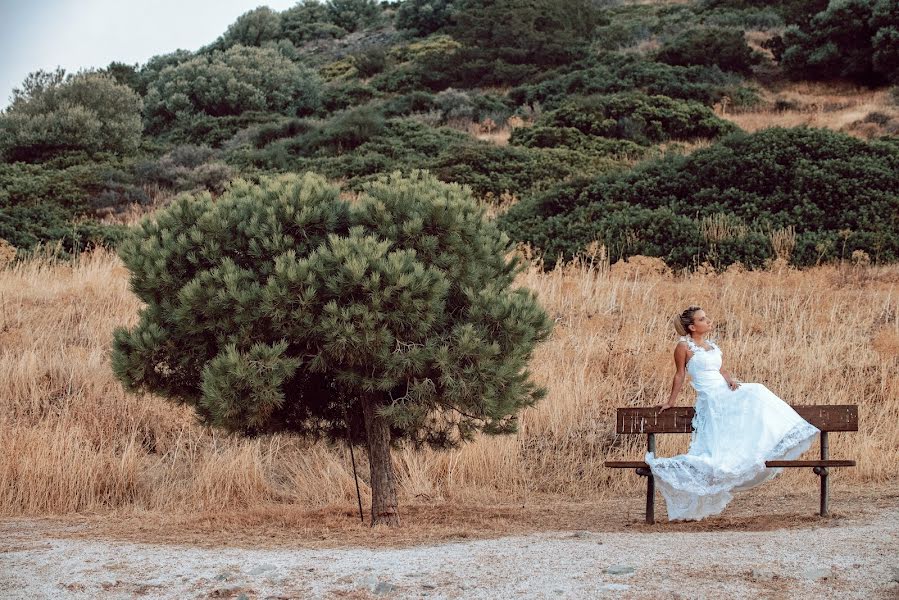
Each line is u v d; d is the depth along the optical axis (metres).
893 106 32.88
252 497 9.05
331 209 7.16
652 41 47.28
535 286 13.91
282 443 10.06
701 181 18.03
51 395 10.72
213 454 9.52
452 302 7.20
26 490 8.88
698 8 53.69
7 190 26.48
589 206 17.80
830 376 10.95
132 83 54.00
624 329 12.33
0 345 11.87
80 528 7.71
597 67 39.62
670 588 4.61
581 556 5.43
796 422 7.00
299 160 30.41
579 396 10.61
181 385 7.28
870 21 37.31
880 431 9.84
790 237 15.66
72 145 35.59
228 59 48.28
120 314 13.27
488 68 44.56
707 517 7.39
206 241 6.90
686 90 35.16
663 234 16.14
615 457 9.79
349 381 6.78
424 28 64.31
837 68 38.47
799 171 17.08
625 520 7.53
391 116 38.22
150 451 10.11
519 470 9.58
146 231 7.24
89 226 19.39
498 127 35.91
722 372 7.52
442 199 7.02
